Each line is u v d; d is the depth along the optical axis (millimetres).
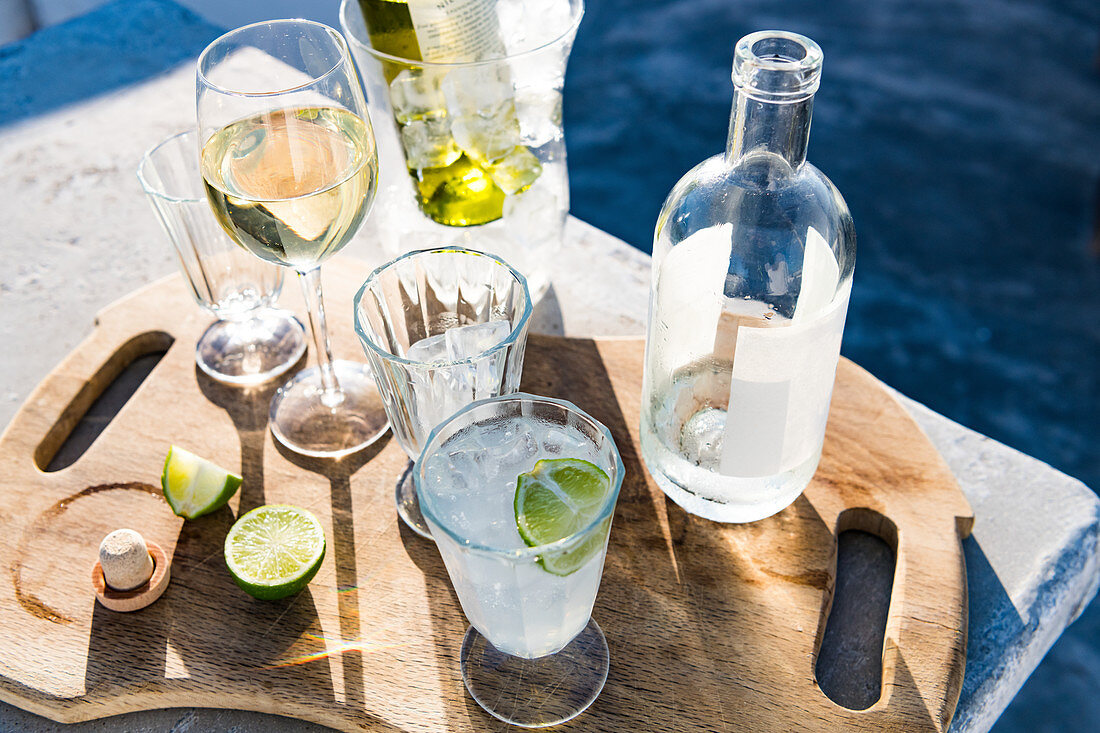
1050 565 910
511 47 1063
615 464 709
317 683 794
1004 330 3074
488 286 897
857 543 927
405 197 1095
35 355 1163
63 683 796
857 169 3641
